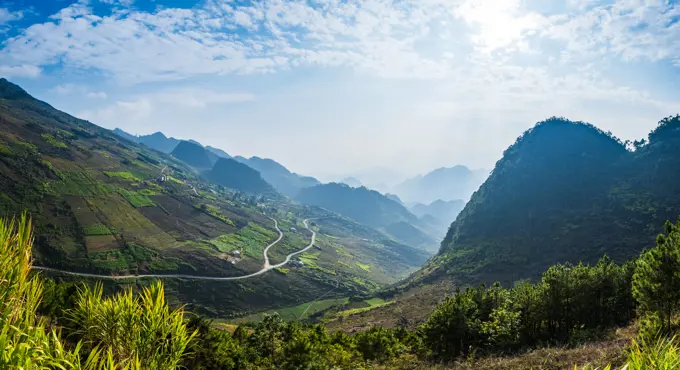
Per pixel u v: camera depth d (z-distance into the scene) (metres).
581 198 151.88
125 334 5.93
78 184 178.25
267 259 187.75
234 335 53.75
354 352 42.53
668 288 20.33
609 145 180.88
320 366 34.56
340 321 110.19
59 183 170.75
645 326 20.19
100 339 5.84
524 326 38.12
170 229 178.62
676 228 22.34
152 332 6.04
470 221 175.88
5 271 3.90
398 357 42.12
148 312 6.15
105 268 127.06
